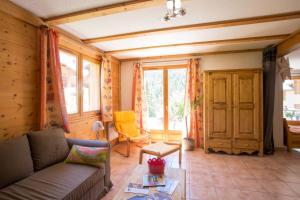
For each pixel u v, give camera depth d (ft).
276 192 7.84
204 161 11.55
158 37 10.96
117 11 7.48
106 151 7.53
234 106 12.64
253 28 9.65
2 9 6.73
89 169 6.84
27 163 6.26
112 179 9.12
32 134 6.99
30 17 7.86
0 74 6.81
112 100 15.08
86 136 11.90
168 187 5.43
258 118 12.35
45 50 8.46
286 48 11.33
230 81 12.69
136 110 16.16
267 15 8.21
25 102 7.86
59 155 7.50
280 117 13.80
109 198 7.41
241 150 12.61
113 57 15.71
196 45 12.55
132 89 16.46
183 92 15.75
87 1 6.97
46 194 5.09
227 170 10.14
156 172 6.24
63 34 9.77
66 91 10.44
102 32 10.14
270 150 12.93
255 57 14.17
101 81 13.47
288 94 23.26
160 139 16.33
